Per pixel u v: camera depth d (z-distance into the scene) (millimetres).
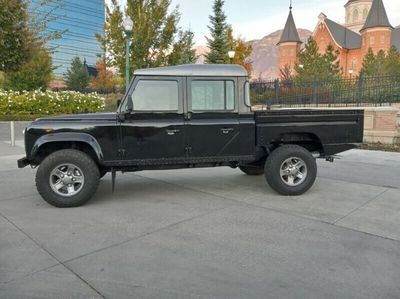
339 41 81875
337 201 5629
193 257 3662
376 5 77812
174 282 3168
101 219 4820
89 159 5379
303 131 5973
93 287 3090
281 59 85500
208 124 5629
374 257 3656
